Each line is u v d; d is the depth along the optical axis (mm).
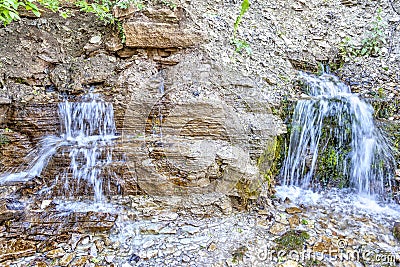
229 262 2100
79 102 2980
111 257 2123
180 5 3359
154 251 2193
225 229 2449
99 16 3385
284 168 3102
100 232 2365
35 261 2049
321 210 2762
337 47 4027
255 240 2328
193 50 3246
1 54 3121
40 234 2279
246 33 3713
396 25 4164
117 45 3268
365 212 2752
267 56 3596
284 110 3086
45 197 2672
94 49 3379
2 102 2730
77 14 3662
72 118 2967
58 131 2934
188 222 2521
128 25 3162
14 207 2473
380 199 2979
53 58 3275
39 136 2867
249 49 3471
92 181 2781
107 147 2799
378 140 3062
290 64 3680
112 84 3139
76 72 3209
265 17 4074
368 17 4344
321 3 4535
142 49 3252
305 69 3771
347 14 4430
